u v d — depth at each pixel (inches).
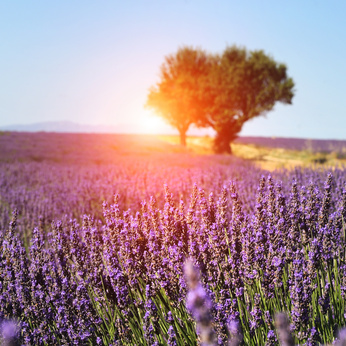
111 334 103.3
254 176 337.1
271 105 1277.1
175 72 1587.1
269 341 82.6
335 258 118.0
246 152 1309.1
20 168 545.0
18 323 105.3
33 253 127.9
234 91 1248.8
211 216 121.3
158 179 322.0
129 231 117.3
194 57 1550.2
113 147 1109.7
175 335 94.8
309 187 143.6
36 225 229.5
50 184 400.2
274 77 1280.8
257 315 89.6
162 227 122.6
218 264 108.3
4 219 243.4
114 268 107.0
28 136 1277.1
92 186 336.5
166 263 106.4
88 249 130.9
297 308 87.2
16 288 111.7
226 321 86.4
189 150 1275.8
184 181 295.0
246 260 104.0
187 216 121.7
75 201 286.7
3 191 348.2
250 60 1290.6
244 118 1278.3
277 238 108.4
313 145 1720.0
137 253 111.0
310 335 85.8
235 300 94.6
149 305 94.6
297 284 88.6
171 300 100.1
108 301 111.1
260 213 115.5
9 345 89.1
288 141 2092.8
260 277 102.3
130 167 477.1
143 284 113.4
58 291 111.1
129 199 268.2
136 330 101.7
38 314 106.3
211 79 1320.1
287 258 109.1
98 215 259.0
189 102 1368.1
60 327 101.3
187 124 1585.9
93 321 103.6
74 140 1234.0
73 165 639.1
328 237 112.1
